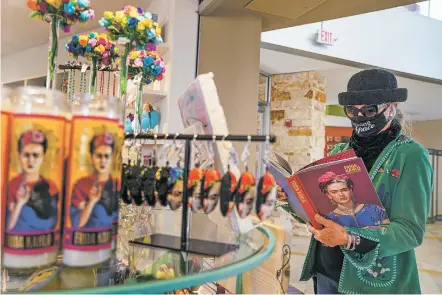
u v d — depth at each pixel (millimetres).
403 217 1215
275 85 6203
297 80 6012
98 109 637
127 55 1104
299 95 5980
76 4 884
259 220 822
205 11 2889
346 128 10211
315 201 1208
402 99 1351
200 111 835
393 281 1278
